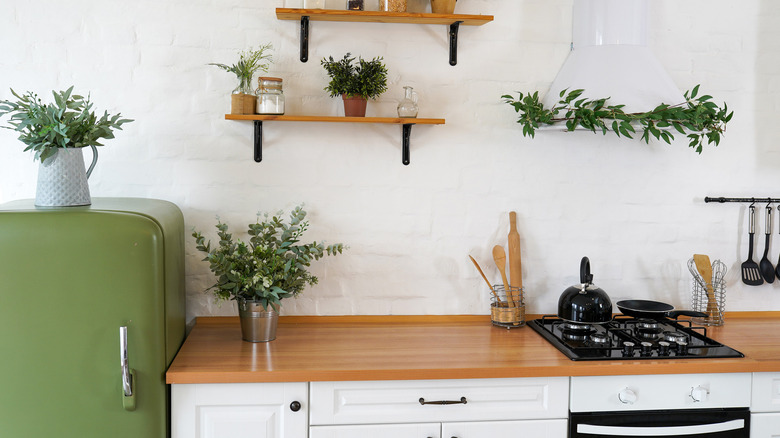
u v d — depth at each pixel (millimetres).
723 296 2957
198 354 2414
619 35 2666
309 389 2293
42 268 2080
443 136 2885
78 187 2312
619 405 2393
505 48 2883
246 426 2275
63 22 2668
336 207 2857
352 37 2809
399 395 2324
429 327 2846
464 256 2943
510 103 2766
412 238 2908
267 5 2748
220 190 2797
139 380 2154
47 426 2137
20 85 2666
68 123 2256
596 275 3014
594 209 2988
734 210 3043
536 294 2996
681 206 3025
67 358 2119
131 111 2727
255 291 2508
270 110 2627
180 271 2533
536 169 2945
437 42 2850
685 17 2945
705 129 2680
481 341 2641
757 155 3031
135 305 2127
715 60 2973
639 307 2840
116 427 2168
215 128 2768
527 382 2367
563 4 2887
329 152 2832
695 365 2381
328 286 2889
